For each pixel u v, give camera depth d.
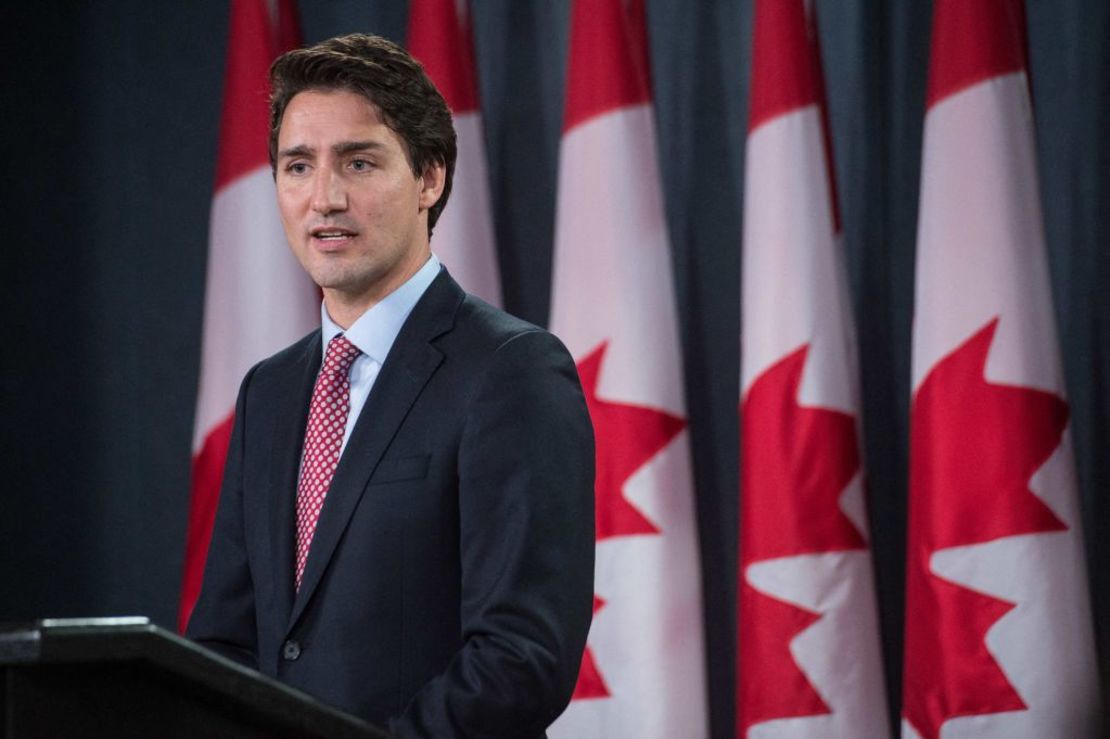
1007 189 8.95
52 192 11.87
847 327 9.43
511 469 4.14
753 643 9.23
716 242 10.55
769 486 9.24
